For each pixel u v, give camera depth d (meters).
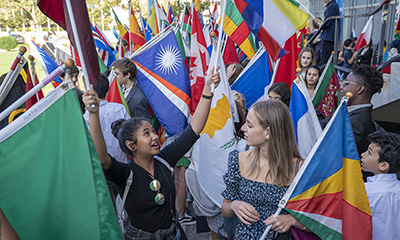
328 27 8.00
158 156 2.58
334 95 4.60
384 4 5.72
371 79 3.40
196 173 3.60
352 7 11.92
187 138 2.65
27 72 3.66
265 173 2.32
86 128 1.84
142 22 10.62
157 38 4.54
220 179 3.39
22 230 1.68
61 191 1.77
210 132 3.45
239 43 4.26
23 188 1.70
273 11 3.18
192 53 4.83
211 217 3.46
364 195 2.32
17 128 1.72
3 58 30.38
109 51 8.60
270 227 2.19
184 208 4.62
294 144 2.33
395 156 2.54
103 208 1.80
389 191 2.58
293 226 2.23
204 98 2.68
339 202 2.26
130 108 4.46
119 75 4.44
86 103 2.08
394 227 2.59
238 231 2.40
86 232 1.77
